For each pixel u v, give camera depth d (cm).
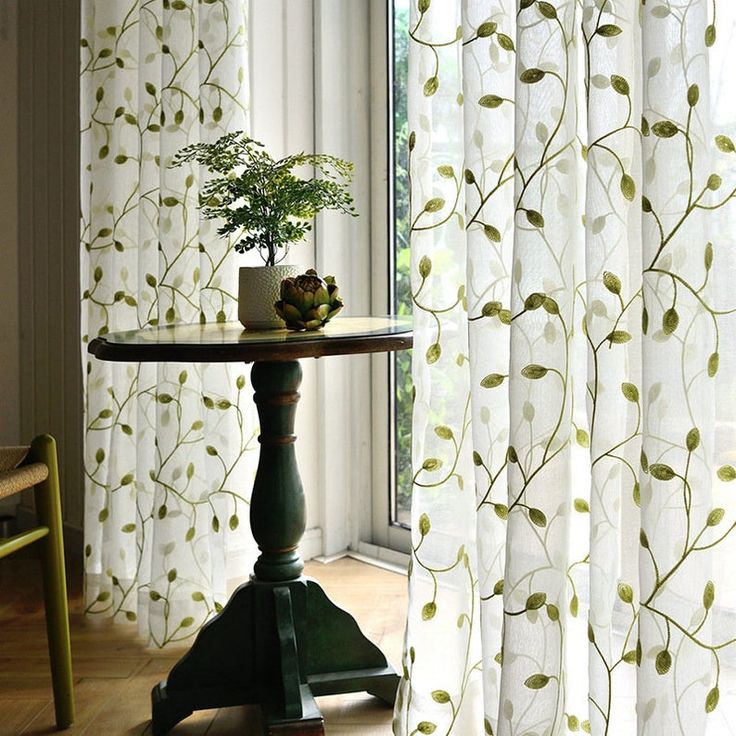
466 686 178
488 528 165
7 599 280
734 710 141
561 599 154
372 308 296
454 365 175
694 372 136
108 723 201
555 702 154
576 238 157
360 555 302
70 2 307
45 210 325
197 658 198
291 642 194
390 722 198
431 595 175
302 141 290
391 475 298
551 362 151
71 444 319
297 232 212
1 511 344
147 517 255
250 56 280
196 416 250
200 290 245
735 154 139
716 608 140
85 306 277
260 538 201
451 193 175
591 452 147
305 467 299
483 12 159
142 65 257
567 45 150
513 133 161
